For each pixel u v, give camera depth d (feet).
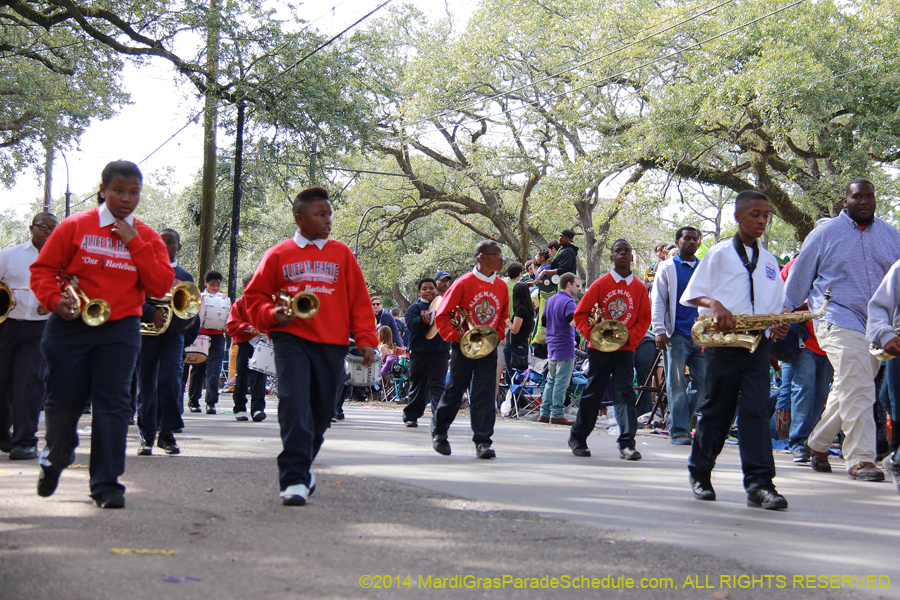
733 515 15.97
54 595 9.60
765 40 70.74
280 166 79.46
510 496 17.25
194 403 40.27
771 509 16.61
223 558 11.31
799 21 71.51
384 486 17.92
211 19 66.90
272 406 45.50
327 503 15.60
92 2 68.95
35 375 21.71
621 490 18.57
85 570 10.60
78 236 14.89
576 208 105.60
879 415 26.55
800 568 12.14
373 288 149.79
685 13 79.41
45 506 14.90
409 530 13.42
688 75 78.54
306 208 16.01
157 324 20.38
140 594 9.67
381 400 51.52
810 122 70.33
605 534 13.79
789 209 84.64
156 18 67.67
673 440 30.04
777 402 28.99
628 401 24.85
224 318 39.65
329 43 68.49
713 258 17.56
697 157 80.33
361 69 78.69
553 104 96.48
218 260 127.13
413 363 33.50
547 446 28.07
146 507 14.89
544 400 38.93
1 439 22.54
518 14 100.94
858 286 21.27
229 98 72.43
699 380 29.91
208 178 72.28
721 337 17.03
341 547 12.10
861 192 21.24
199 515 14.21
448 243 142.41
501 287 24.70
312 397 16.30
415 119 103.86
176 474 18.92
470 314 24.22
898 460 19.20
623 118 91.50
